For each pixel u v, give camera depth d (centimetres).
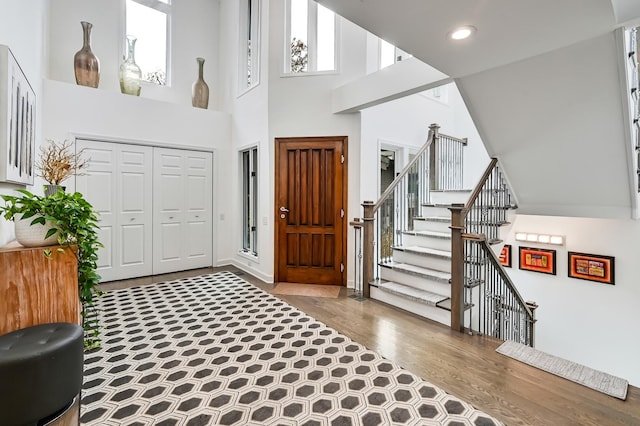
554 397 197
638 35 242
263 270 466
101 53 481
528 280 480
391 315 332
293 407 186
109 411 180
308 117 445
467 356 247
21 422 152
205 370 224
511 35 207
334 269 444
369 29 201
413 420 175
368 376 218
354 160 436
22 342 166
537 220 471
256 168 525
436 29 200
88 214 215
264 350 253
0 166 200
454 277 299
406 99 523
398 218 459
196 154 525
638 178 284
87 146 427
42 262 192
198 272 506
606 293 410
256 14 508
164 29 542
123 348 254
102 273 441
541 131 286
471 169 598
